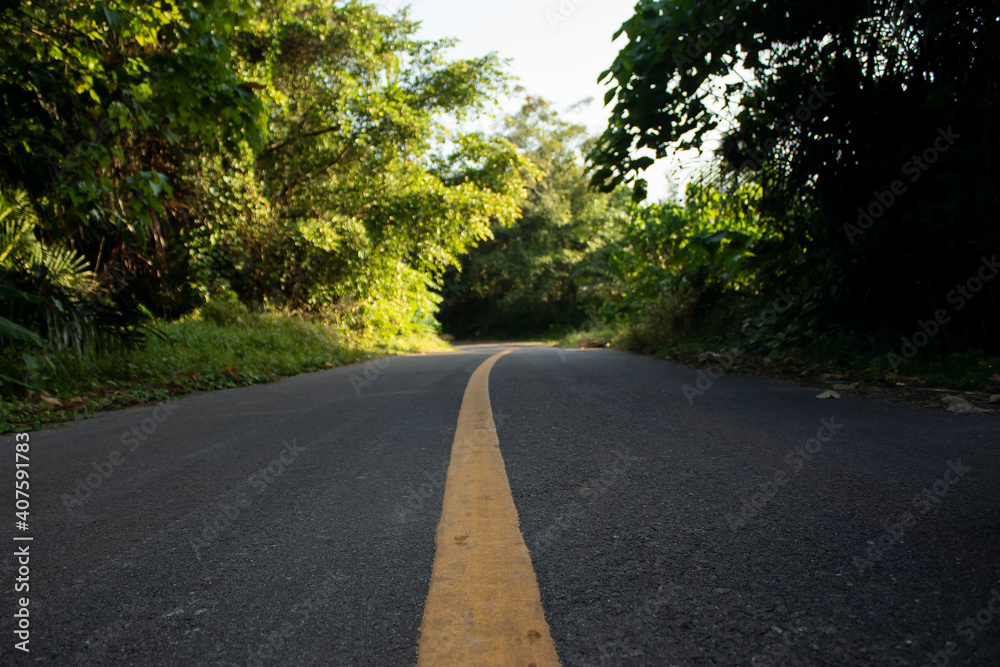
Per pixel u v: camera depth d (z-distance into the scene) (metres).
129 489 2.48
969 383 4.31
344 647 1.18
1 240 6.62
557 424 3.47
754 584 1.38
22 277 6.76
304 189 15.71
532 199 36.75
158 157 11.04
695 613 1.25
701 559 1.53
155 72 5.55
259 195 13.58
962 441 2.71
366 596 1.39
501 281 42.31
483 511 1.97
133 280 11.33
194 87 5.54
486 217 17.94
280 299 14.27
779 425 3.23
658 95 5.88
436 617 1.28
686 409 3.85
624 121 6.17
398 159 16.22
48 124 5.68
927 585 1.35
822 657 1.08
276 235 13.73
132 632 1.27
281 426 3.90
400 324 18.34
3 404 5.22
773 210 7.05
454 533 1.78
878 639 1.14
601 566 1.51
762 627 1.19
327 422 3.96
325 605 1.36
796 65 5.95
